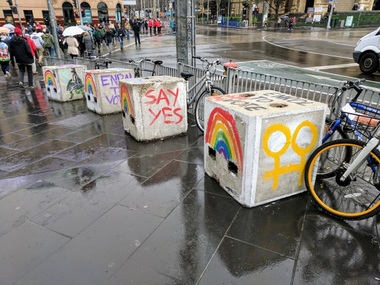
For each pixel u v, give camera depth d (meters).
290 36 28.33
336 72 11.08
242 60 14.46
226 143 3.04
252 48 19.34
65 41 14.52
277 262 2.32
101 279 2.18
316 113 2.87
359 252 2.41
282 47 19.75
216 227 2.71
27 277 2.21
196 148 4.47
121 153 4.35
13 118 6.19
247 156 2.77
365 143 2.77
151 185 3.44
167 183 3.48
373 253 2.40
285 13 50.78
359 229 2.67
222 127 3.04
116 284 2.14
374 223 2.75
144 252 2.43
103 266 2.29
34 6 36.50
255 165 2.77
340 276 2.20
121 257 2.38
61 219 2.85
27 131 5.38
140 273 2.23
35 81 10.50
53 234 2.65
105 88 6.07
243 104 2.97
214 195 3.21
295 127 2.81
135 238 2.59
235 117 2.79
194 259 2.35
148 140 4.72
